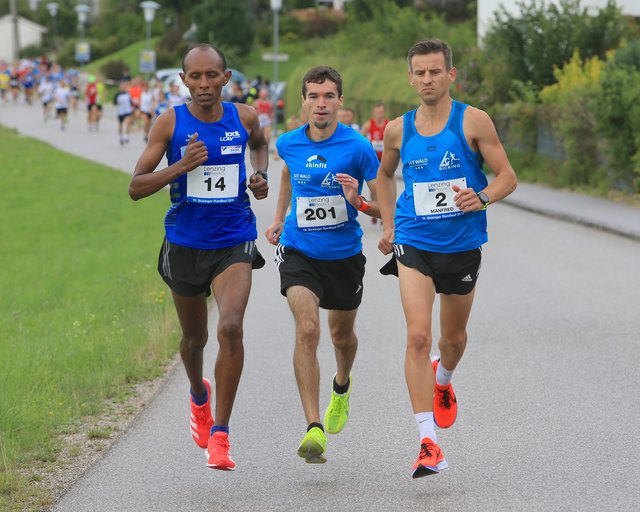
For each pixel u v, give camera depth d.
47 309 28.03
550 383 18.80
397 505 12.95
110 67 166.50
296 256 15.33
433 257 14.32
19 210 50.91
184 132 13.98
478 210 14.22
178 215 14.29
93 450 15.52
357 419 16.91
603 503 12.84
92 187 59.00
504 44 66.06
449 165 14.12
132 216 47.97
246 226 14.37
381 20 105.56
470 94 66.69
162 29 197.12
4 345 22.53
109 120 114.44
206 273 14.27
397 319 24.75
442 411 15.62
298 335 14.56
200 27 159.62
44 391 18.25
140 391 18.88
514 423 16.44
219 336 13.67
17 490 13.67
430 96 13.95
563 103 52.75
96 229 44.47
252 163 14.77
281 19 172.88
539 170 57.69
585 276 29.84
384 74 87.81
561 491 13.30
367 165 15.25
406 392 18.44
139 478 14.25
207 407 15.16
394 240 14.63
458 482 13.78
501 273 30.41
